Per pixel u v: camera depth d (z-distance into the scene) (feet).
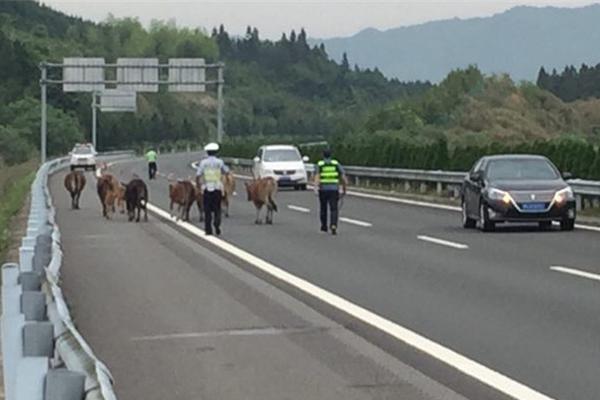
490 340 41.14
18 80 414.00
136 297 54.34
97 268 67.67
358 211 119.14
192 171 262.67
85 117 434.71
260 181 103.30
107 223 106.73
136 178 110.11
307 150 228.84
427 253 74.02
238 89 597.11
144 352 39.73
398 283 58.34
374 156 178.09
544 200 88.99
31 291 27.86
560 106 357.61
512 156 95.20
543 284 56.95
